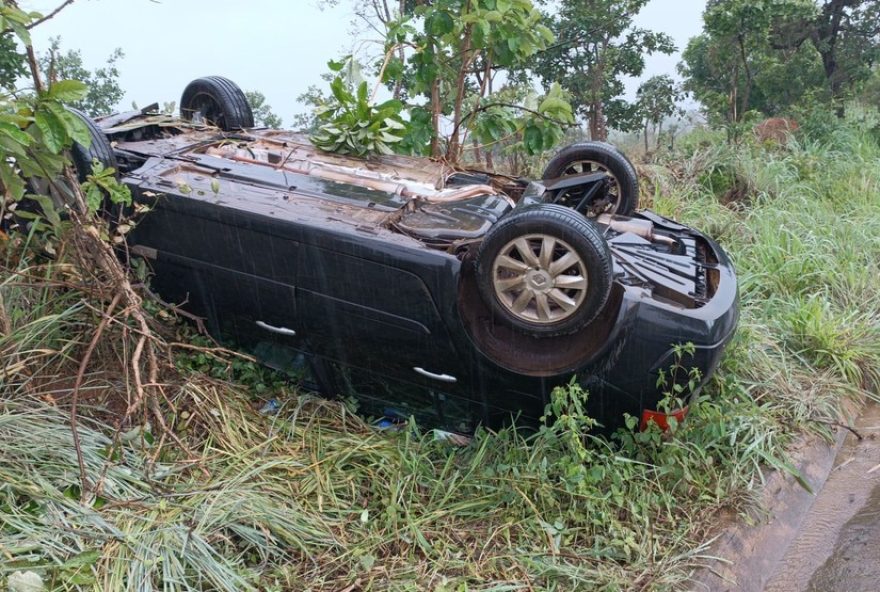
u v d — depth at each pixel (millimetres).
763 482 4242
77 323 4191
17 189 3771
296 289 4219
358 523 3633
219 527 3336
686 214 7707
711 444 4293
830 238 7238
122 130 5246
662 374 3830
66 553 3010
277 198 4410
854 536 4059
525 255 3713
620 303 3891
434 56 6406
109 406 4020
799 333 5781
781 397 5133
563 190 4875
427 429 4445
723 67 15695
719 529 3914
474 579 3359
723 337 3953
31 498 3195
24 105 3557
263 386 4500
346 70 5711
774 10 12117
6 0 3502
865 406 5480
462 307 3941
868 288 6523
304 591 3158
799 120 12297
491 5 5801
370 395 4457
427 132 6547
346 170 4852
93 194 3963
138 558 3033
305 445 4105
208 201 4297
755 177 8828
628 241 4594
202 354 4469
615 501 3791
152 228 4500
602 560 3580
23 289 4215
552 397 3846
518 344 4027
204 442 3934
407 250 3932
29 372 3936
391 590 3217
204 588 3117
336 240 4031
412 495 3809
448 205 4590
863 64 18203
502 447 4168
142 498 3367
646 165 8906
